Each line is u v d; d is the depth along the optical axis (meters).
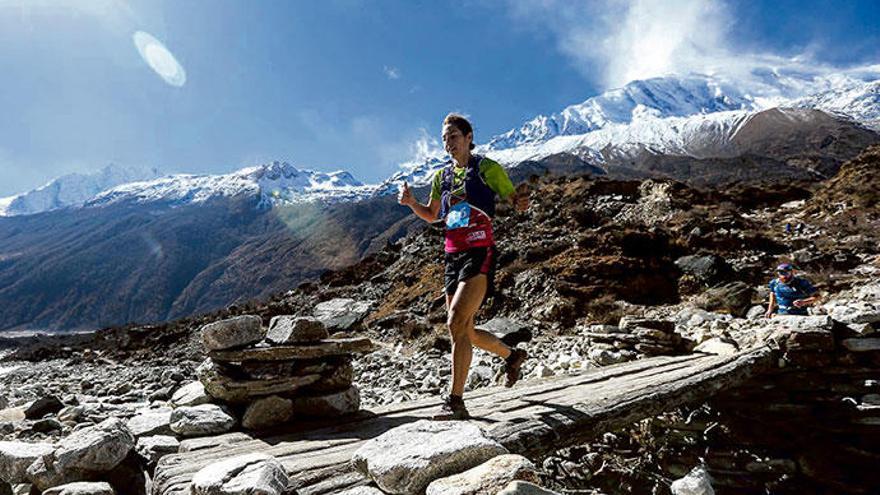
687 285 16.69
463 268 4.02
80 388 13.73
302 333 4.73
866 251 19.11
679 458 7.36
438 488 2.46
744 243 20.61
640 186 31.53
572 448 7.04
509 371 4.58
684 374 6.44
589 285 17.06
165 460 3.45
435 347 15.55
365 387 11.20
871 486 6.62
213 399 4.62
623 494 6.98
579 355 9.84
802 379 7.39
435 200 4.46
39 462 3.74
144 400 10.47
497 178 4.04
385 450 2.91
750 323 9.75
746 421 7.50
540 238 23.91
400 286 25.62
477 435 2.89
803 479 7.00
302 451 3.59
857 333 7.22
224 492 2.52
